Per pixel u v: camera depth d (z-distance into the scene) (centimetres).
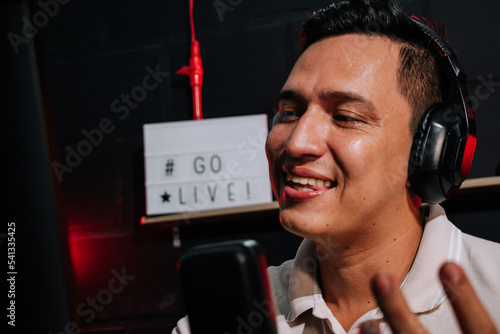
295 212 60
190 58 145
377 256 64
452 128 62
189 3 151
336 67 61
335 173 60
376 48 63
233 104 145
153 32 153
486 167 123
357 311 66
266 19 145
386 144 60
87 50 157
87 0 159
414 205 67
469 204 125
